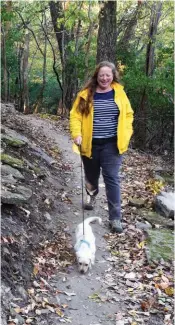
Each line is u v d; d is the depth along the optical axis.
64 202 6.20
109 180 5.44
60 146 10.07
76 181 7.44
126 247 5.11
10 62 21.44
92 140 5.37
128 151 11.45
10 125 8.80
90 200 6.07
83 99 5.27
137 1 17.47
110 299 4.05
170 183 8.48
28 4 19.08
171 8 17.42
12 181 5.28
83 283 4.25
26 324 3.43
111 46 11.27
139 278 4.47
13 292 3.70
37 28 25.95
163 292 4.27
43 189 6.10
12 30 19.77
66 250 4.82
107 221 5.80
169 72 14.70
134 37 19.89
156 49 17.52
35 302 3.76
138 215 6.15
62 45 19.19
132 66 15.49
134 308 3.97
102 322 3.71
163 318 3.86
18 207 4.92
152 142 16.55
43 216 5.30
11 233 4.36
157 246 5.11
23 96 21.81
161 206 6.23
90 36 16.91
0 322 3.26
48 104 23.62
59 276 4.29
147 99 15.02
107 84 5.21
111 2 11.05
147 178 8.30
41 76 26.41
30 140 8.54
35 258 4.41
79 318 3.71
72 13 13.34
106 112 5.26
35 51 25.20
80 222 5.64
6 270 3.83
